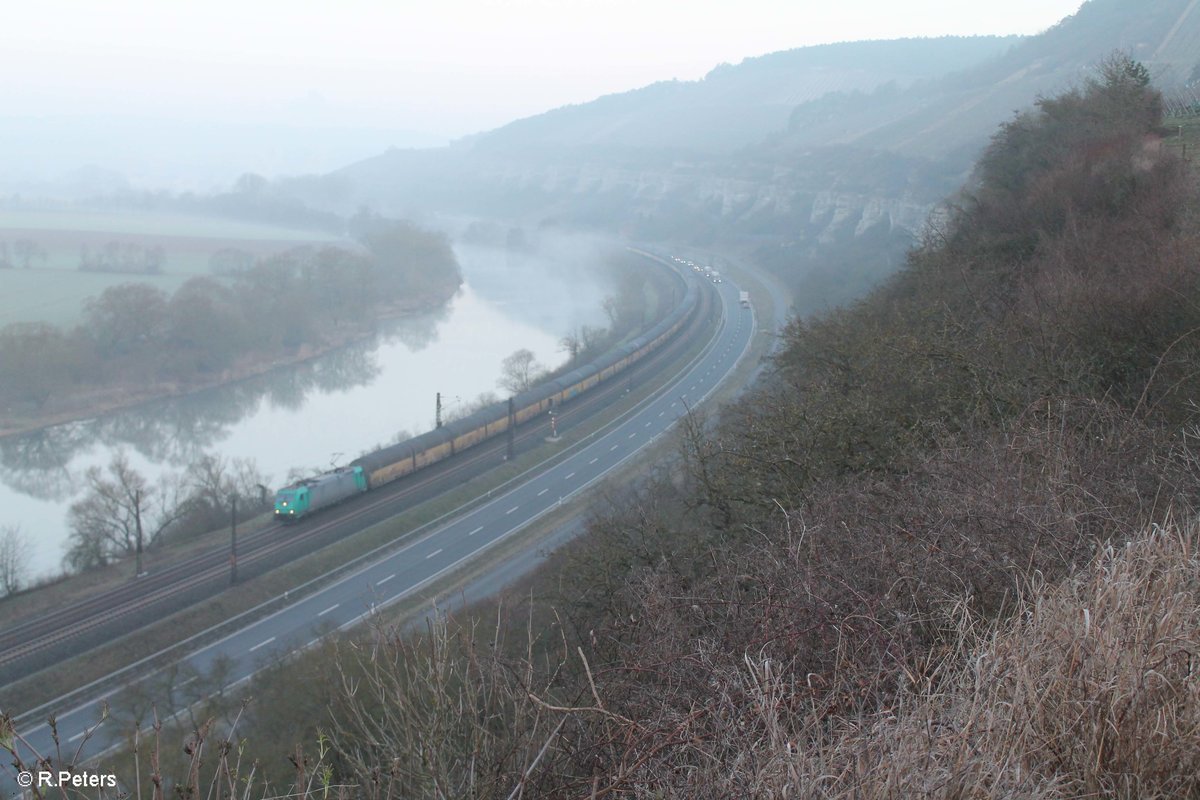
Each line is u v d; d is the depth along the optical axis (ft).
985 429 38.17
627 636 23.97
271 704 38.50
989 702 13.94
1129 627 14.75
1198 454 27.53
